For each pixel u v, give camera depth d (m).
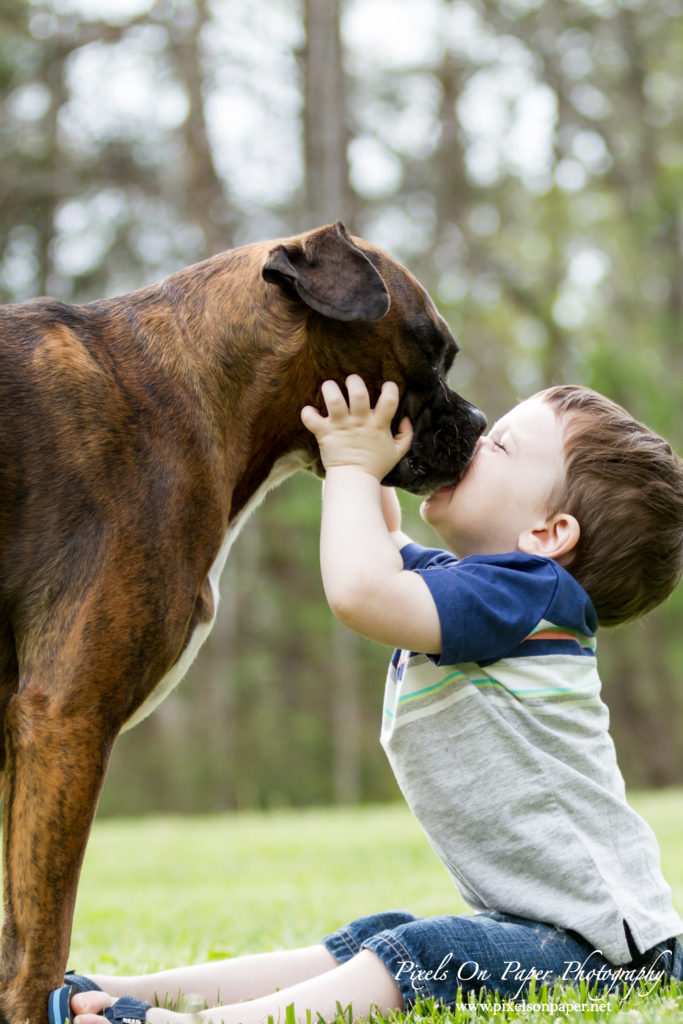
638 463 3.60
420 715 3.36
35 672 3.06
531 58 28.66
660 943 3.22
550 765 3.27
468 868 3.26
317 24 25.31
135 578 3.09
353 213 28.02
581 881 3.14
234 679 26.16
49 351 3.25
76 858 2.99
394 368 3.64
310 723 27.06
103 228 26.92
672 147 29.23
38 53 24.70
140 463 3.19
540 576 3.40
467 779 3.28
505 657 3.37
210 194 25.83
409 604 3.25
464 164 29.45
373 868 8.11
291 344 3.54
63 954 2.97
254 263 3.59
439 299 28.09
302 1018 2.98
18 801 2.99
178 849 10.50
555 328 29.50
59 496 3.12
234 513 3.62
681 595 26.62
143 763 27.02
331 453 3.49
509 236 30.16
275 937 4.85
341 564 3.31
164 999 3.29
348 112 27.77
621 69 29.17
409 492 3.78
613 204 29.52
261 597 27.06
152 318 3.50
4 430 3.12
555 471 3.59
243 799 26.58
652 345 29.14
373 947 3.09
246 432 3.52
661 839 8.54
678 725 29.20
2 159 25.47
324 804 26.98
